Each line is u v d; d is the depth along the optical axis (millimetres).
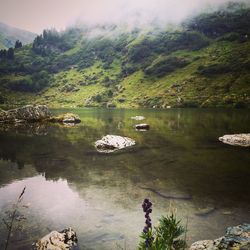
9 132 52062
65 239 11711
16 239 12242
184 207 15930
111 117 97938
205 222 13789
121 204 16625
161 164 26766
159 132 51094
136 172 24000
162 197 17734
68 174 23641
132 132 51406
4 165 26844
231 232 10484
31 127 61500
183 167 25453
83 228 13398
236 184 20281
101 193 18703
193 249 9938
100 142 36062
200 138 43219
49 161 28453
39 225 13766
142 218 14523
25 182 21484
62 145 37781
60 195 18406
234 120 75562
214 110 139625
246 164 26312
